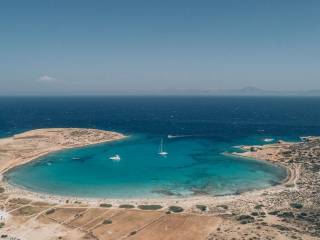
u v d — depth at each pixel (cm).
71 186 16400
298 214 12531
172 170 19138
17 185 16500
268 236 10488
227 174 18300
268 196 14762
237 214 12675
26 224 11838
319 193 14988
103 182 17025
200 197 14825
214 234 10844
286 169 19112
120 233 11112
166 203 13925
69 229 11456
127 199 14525
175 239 10612
